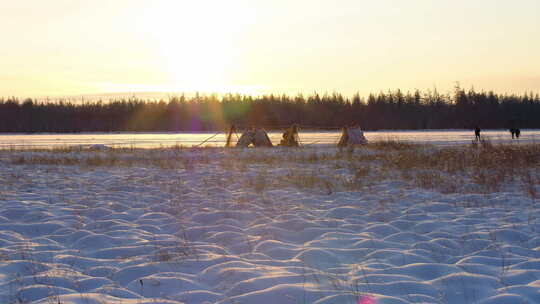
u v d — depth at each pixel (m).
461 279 4.64
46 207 8.73
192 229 7.07
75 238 6.55
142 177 13.68
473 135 54.03
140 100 119.69
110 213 8.27
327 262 5.40
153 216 8.09
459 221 7.65
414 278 4.79
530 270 4.90
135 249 5.94
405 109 111.56
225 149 25.30
